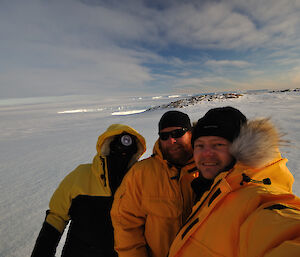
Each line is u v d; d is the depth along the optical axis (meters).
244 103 25.30
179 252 0.75
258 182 0.62
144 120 18.17
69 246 1.43
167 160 1.25
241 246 0.52
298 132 7.48
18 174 5.86
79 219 1.44
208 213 0.66
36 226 2.93
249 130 0.63
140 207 1.24
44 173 5.77
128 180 1.28
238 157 0.64
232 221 0.58
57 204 1.50
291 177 0.70
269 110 16.66
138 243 1.20
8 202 3.84
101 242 1.40
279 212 0.48
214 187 0.70
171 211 1.14
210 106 24.28
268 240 0.43
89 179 1.50
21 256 2.29
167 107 28.08
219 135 0.71
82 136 13.09
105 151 1.51
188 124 1.27
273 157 0.61
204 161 0.76
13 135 16.80
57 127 20.92
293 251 0.34
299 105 20.06
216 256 0.59
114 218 1.29
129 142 1.48
